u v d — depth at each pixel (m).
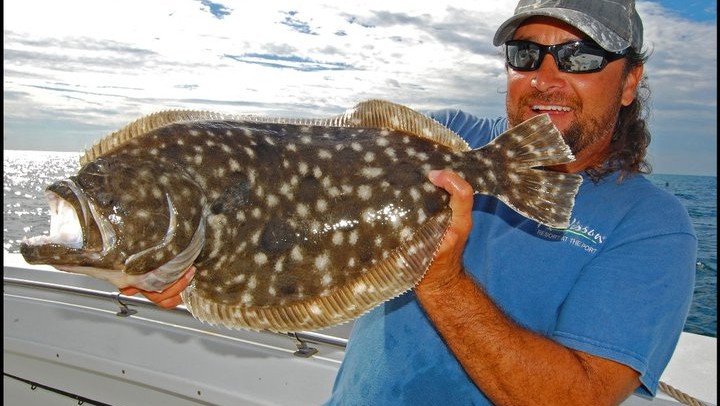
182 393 1.12
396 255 0.73
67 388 1.24
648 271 0.70
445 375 0.79
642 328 0.68
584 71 0.78
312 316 0.72
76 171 0.65
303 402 1.05
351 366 0.87
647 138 0.84
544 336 0.71
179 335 1.17
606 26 0.77
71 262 0.62
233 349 1.12
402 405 0.80
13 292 1.36
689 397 0.86
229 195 0.68
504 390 0.70
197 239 0.66
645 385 0.69
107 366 1.17
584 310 0.71
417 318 0.83
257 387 1.09
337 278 0.72
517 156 0.75
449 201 0.73
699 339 1.08
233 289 0.71
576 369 0.68
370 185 0.73
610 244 0.75
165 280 0.66
